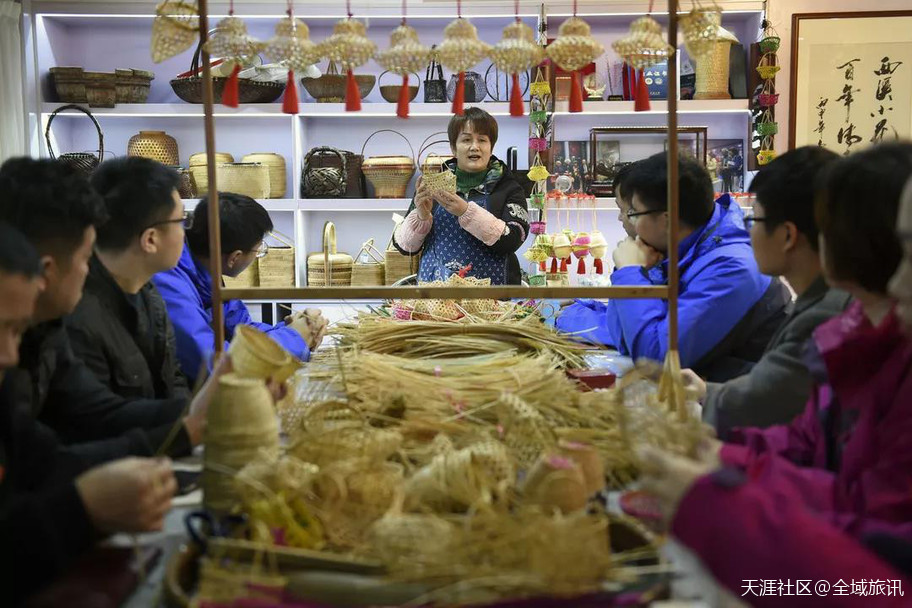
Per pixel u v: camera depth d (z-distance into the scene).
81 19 5.05
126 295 2.01
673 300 1.73
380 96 5.18
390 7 4.77
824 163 1.73
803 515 0.94
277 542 1.09
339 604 0.98
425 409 1.63
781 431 1.54
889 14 4.81
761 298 2.54
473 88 4.78
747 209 4.72
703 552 0.96
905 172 1.12
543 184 3.94
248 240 2.65
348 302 4.75
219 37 1.71
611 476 1.42
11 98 4.67
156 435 1.56
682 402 1.62
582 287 1.77
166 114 4.87
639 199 2.61
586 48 1.69
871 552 1.02
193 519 1.33
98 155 5.08
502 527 1.00
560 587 0.94
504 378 1.78
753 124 4.66
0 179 1.47
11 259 1.12
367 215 5.26
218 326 1.79
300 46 1.71
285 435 1.67
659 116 5.02
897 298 1.00
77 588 1.03
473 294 1.79
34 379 1.55
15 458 1.38
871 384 1.20
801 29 4.84
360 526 1.12
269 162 4.89
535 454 1.42
